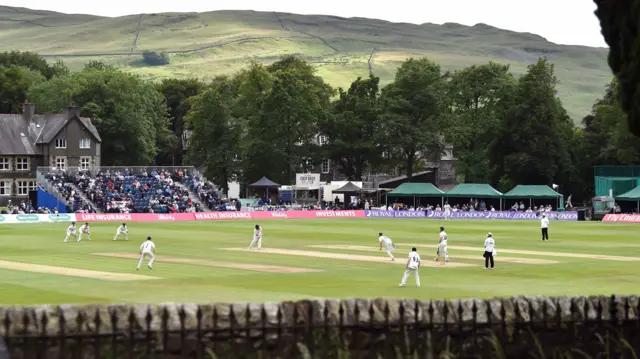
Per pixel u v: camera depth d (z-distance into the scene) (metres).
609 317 28.92
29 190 192.75
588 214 172.88
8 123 193.50
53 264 74.44
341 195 197.75
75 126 196.75
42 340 25.14
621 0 26.00
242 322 26.52
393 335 27.47
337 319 27.12
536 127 195.12
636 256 85.69
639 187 169.12
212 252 87.94
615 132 176.50
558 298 28.84
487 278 64.75
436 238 112.69
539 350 28.33
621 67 26.12
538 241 108.00
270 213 168.50
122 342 25.73
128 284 59.59
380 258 81.62
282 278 63.84
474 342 27.97
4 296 53.16
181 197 173.00
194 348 26.17
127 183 173.75
